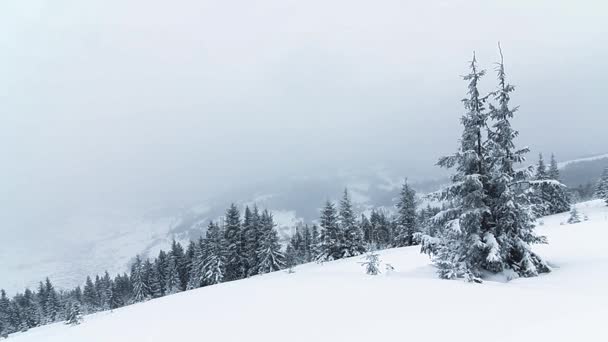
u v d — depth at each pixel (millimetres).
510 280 14117
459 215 15953
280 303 9117
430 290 8867
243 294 11000
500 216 15586
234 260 55281
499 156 15953
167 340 7230
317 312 7859
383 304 7957
